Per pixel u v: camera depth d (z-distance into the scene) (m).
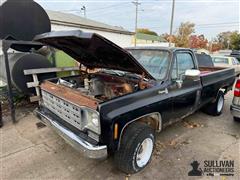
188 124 4.59
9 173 2.76
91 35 2.02
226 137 3.95
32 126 4.28
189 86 3.60
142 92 2.66
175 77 3.30
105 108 2.23
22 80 4.96
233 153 3.36
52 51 5.68
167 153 3.32
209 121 4.81
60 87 2.88
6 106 5.54
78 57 3.65
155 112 2.86
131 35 22.56
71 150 3.36
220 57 12.17
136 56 3.71
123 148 2.54
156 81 2.96
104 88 3.34
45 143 3.58
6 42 4.19
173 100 3.17
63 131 2.55
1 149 3.36
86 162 3.04
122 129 2.43
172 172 2.84
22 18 4.76
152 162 3.05
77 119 2.46
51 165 2.95
